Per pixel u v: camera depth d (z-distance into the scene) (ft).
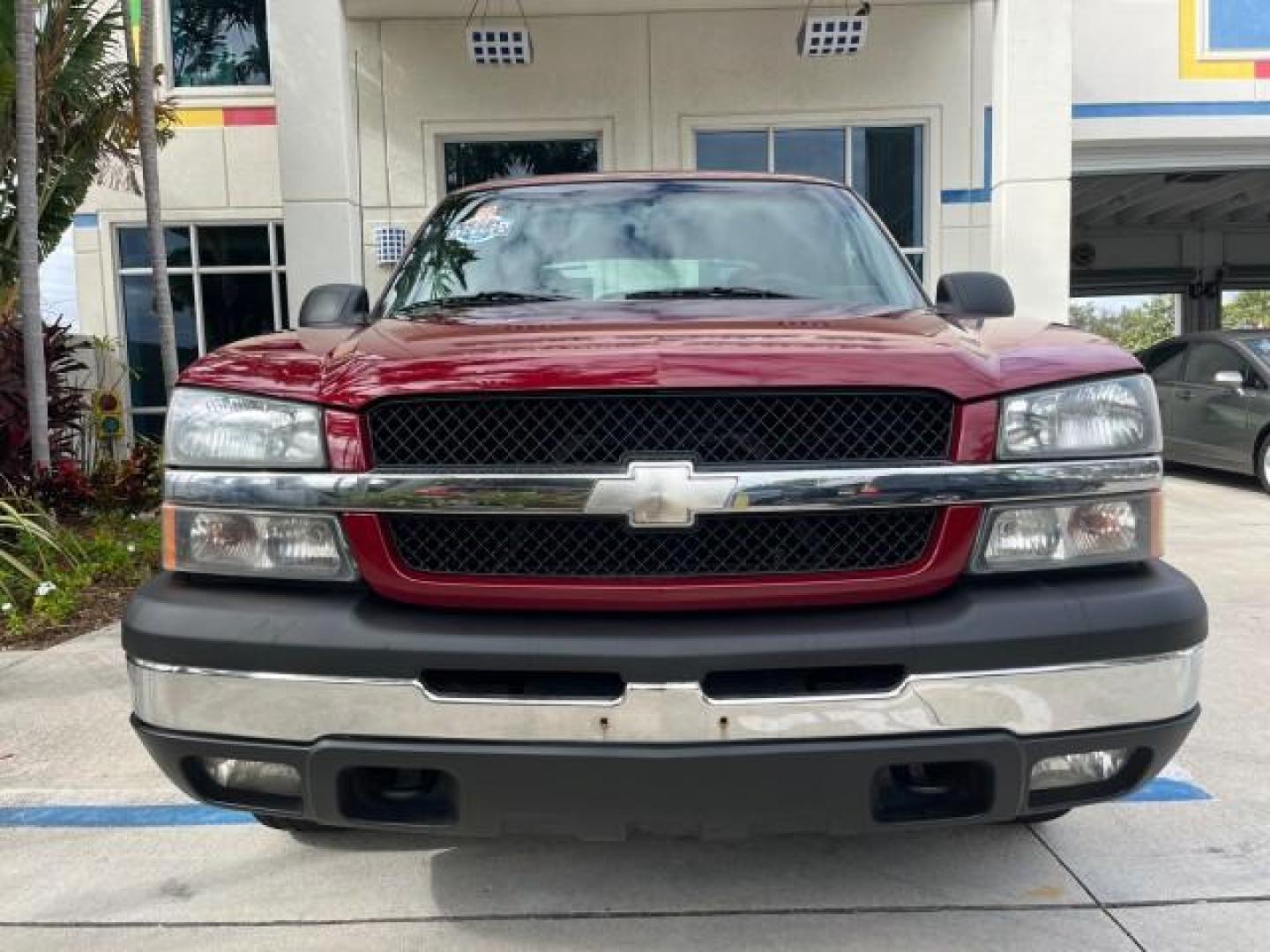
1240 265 85.20
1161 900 8.99
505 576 7.20
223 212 37.88
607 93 34.37
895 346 7.57
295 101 30.63
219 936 8.66
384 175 34.19
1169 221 81.66
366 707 6.97
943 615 7.06
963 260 35.06
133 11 34.19
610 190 12.14
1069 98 31.60
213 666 7.18
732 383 7.11
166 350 29.12
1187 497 33.45
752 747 6.80
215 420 7.67
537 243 11.43
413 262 11.67
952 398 7.32
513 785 6.91
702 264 11.12
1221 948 8.27
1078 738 7.06
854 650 6.86
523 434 7.25
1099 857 9.73
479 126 34.22
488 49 32.60
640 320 8.62
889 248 11.87
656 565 7.19
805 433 7.25
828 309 9.33
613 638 6.90
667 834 7.11
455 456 7.29
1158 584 7.39
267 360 8.07
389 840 10.31
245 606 7.29
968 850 9.87
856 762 6.81
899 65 34.40
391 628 7.04
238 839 10.41
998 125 32.12
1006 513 7.34
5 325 27.89
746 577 7.14
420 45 33.86
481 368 7.27
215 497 7.56
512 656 6.88
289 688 7.06
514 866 9.70
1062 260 32.01
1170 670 7.20
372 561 7.28
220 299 38.75
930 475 7.18
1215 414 35.04
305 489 7.36
